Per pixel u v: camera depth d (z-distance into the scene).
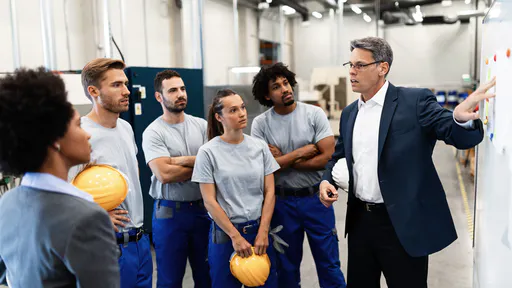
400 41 11.80
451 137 1.49
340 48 11.16
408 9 11.48
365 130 1.81
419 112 1.67
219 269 2.09
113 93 1.77
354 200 1.90
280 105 2.40
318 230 2.41
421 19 11.53
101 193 1.59
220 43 9.17
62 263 0.88
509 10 1.19
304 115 2.43
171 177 2.18
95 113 1.83
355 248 1.90
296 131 2.42
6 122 0.86
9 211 0.94
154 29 7.20
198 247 2.34
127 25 6.53
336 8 11.45
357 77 1.74
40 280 0.89
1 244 0.96
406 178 1.68
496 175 1.44
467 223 4.43
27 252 0.90
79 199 0.92
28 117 0.86
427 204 1.68
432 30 11.54
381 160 1.72
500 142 1.34
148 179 3.76
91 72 1.77
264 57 10.92
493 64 1.48
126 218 1.71
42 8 4.85
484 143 1.79
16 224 0.92
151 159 2.23
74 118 0.96
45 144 0.90
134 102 3.64
